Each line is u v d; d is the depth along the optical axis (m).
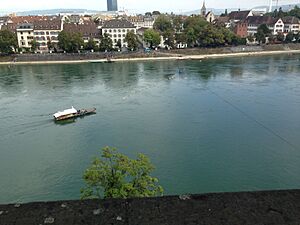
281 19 185.38
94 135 47.00
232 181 33.16
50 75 98.44
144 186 17.95
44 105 64.56
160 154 39.59
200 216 3.43
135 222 3.34
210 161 37.47
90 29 150.38
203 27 155.62
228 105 62.25
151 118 54.38
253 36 171.25
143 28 197.62
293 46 162.38
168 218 3.40
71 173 35.34
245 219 3.40
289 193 3.79
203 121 52.31
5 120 55.06
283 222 3.37
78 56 129.00
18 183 33.62
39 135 47.91
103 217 3.41
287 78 90.19
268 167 36.03
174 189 31.72
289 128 48.81
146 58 131.75
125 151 40.91
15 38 130.50
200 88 78.75
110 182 17.94
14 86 82.69
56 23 142.75
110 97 70.38
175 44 153.75
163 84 83.88
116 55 131.75
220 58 137.38
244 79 89.94
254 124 50.66
